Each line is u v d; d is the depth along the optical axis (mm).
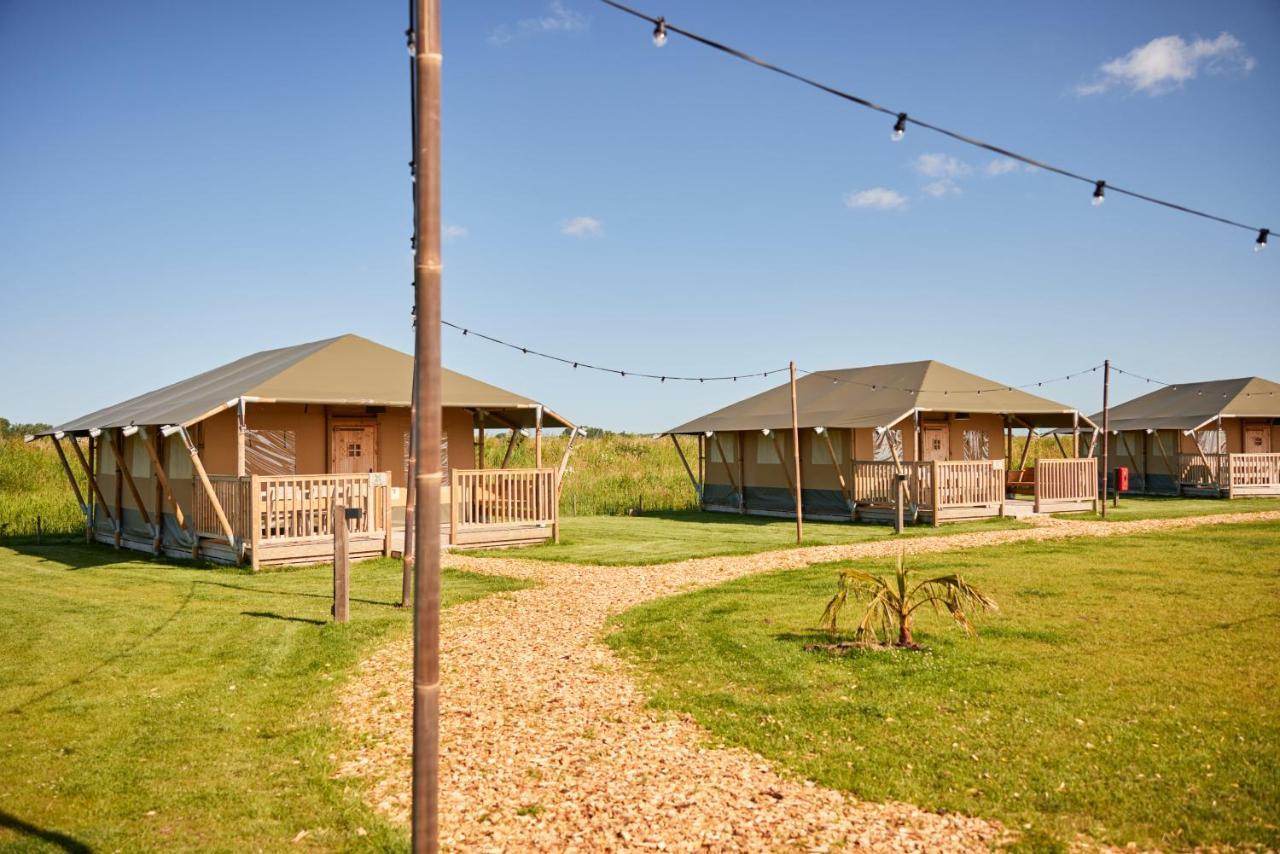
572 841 5312
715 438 28859
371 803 5871
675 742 6934
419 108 4215
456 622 11414
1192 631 9797
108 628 10898
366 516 16922
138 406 21578
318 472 18703
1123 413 35812
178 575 15391
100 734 7160
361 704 7953
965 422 26094
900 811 5637
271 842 5320
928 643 9539
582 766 6473
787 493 25859
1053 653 9008
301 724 7410
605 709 7789
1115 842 5164
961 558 15656
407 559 12188
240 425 16297
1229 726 6809
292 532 16547
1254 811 5441
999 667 8539
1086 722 6984
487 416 21094
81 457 21578
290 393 17078
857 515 23594
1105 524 21156
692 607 11930
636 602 12570
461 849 5227
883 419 22062
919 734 6879
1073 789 5824
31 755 6707
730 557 16812
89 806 5828
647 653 9672
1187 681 7957
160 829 5492
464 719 7586
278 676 8828
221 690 8344
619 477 35844
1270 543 16953
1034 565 14641
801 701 7754
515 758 6660
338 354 19156
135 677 8773
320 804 5840
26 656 9570
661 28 6832
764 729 7117
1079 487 24547
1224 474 29875
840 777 6133
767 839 5289
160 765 6516
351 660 9375
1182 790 5750
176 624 11117
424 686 4305
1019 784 5934
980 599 9062
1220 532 19047
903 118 8172
